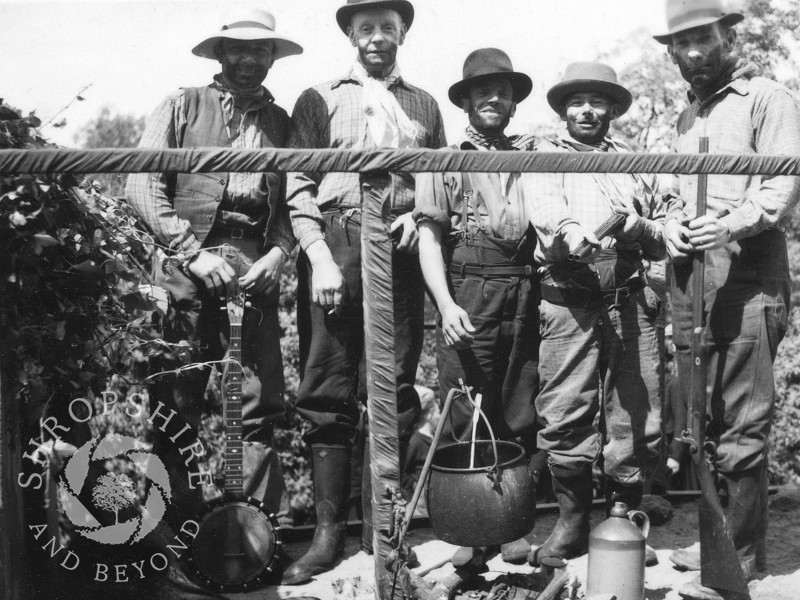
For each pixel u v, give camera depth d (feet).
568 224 13.01
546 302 13.69
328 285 13.39
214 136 13.85
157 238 13.57
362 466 15.35
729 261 13.10
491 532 11.24
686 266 13.09
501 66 14.10
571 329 13.53
